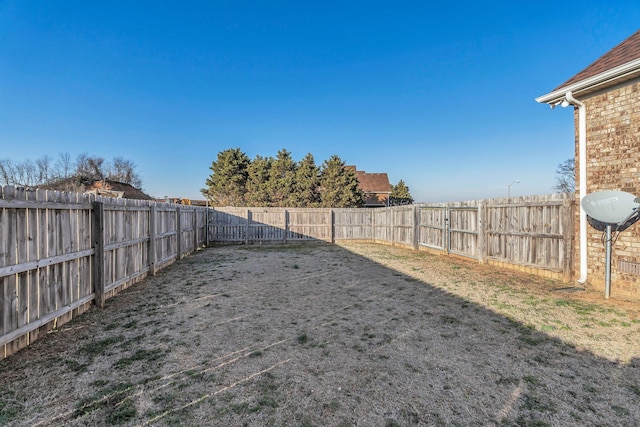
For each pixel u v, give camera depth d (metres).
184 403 2.24
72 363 2.83
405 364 2.83
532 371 2.68
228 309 4.48
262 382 2.53
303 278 6.55
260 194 24.41
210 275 6.85
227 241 13.70
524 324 3.77
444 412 2.14
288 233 14.21
